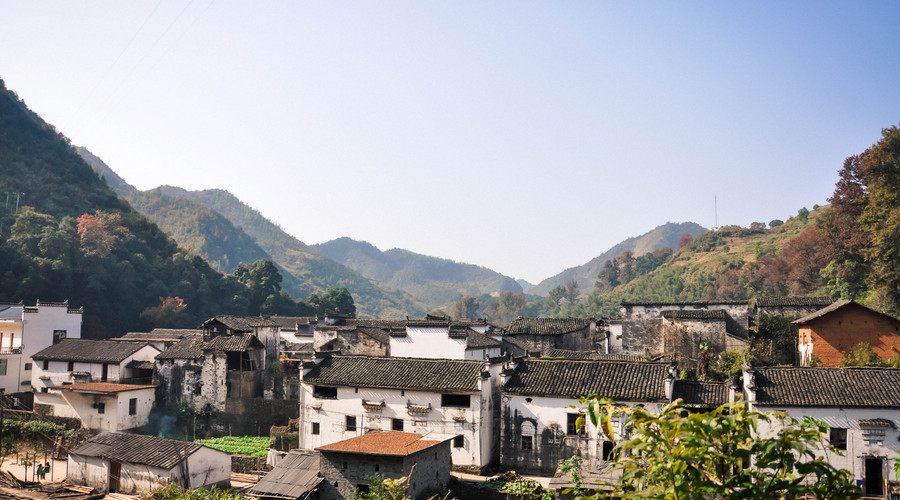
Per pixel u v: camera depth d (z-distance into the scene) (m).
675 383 44.97
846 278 92.31
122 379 69.25
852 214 96.62
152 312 120.88
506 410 45.34
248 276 152.62
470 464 45.44
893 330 52.31
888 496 34.72
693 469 9.93
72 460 46.53
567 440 43.56
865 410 36.72
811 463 9.87
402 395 47.91
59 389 65.62
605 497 11.38
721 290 166.25
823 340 53.59
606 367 46.09
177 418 67.12
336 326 78.75
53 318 79.25
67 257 114.06
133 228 146.50
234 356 68.25
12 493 44.25
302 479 38.22
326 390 51.06
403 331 61.12
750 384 38.97
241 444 60.22
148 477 43.56
